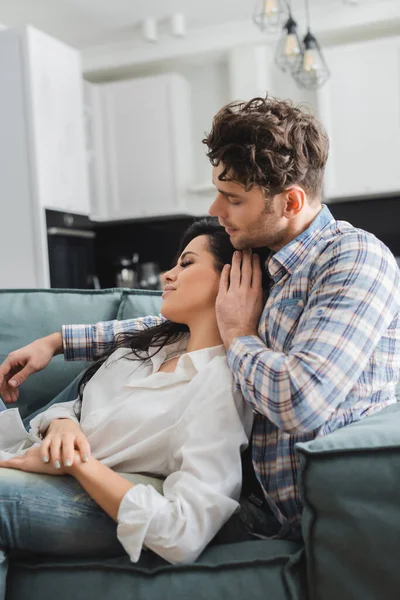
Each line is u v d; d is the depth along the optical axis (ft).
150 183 16.14
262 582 2.89
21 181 12.40
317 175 3.67
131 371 3.99
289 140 3.44
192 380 3.50
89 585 3.02
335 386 3.04
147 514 2.93
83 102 15.93
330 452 2.80
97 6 13.64
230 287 3.67
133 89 16.08
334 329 3.11
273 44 15.26
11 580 3.14
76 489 3.20
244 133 3.37
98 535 3.12
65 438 3.28
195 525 2.99
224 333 3.58
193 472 3.13
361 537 2.75
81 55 16.21
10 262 12.53
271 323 3.59
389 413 3.36
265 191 3.43
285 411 3.02
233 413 3.33
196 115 16.74
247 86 15.25
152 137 16.02
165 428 3.48
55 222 12.88
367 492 2.77
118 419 3.57
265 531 3.52
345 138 14.24
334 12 14.20
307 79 10.19
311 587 2.84
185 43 15.46
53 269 12.72
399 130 13.80
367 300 3.19
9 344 5.45
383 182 14.02
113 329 4.70
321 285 3.38
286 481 3.38
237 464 3.29
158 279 16.90
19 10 13.60
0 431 4.10
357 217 15.67
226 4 13.94
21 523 3.05
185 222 17.29
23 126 12.33
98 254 18.03
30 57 12.20
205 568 2.96
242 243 3.66
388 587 2.73
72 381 5.25
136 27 14.96
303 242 3.63
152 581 2.96
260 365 3.15
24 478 3.22
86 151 15.98
